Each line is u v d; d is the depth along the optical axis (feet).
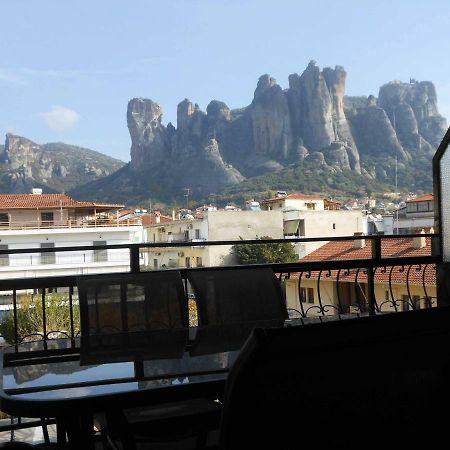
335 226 136.77
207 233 136.56
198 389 4.81
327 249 65.26
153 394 4.66
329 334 3.06
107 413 5.32
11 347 6.71
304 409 3.11
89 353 6.30
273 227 140.26
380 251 11.60
